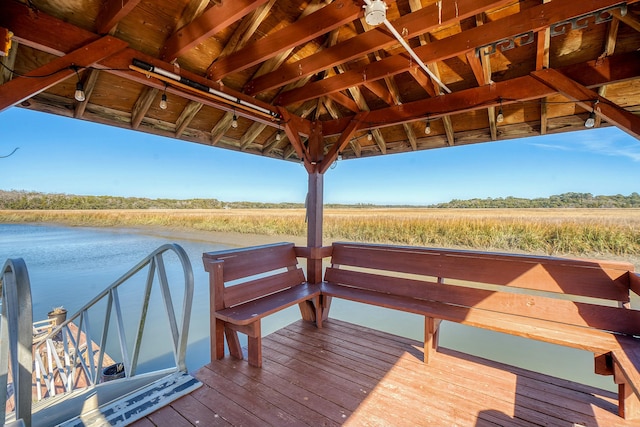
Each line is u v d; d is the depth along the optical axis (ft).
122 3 5.59
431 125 12.85
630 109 8.87
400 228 23.82
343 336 9.80
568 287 7.52
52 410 6.07
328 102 12.26
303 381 7.09
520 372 7.50
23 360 3.60
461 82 10.09
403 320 14.57
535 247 17.35
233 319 7.53
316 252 11.23
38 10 5.56
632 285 6.73
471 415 5.86
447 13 5.84
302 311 11.31
